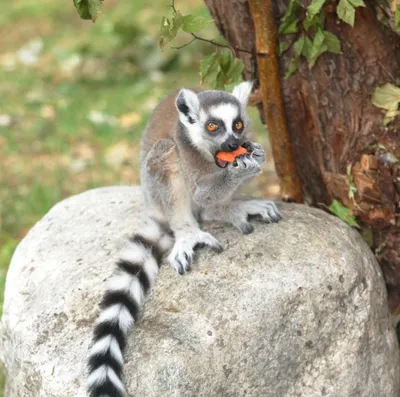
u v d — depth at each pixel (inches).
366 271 366.0
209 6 414.6
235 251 356.8
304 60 393.1
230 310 333.7
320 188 427.8
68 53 1038.4
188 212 384.8
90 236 397.1
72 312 347.6
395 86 380.8
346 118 392.5
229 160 368.5
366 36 376.8
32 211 665.0
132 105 871.7
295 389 342.6
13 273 394.9
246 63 419.2
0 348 386.3
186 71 956.0
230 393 328.2
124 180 702.5
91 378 315.6
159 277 354.3
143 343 327.6
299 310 341.1
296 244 358.3
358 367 354.3
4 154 781.3
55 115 868.6
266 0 383.9
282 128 412.5
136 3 1196.5
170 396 316.5
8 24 1235.9
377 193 389.4
